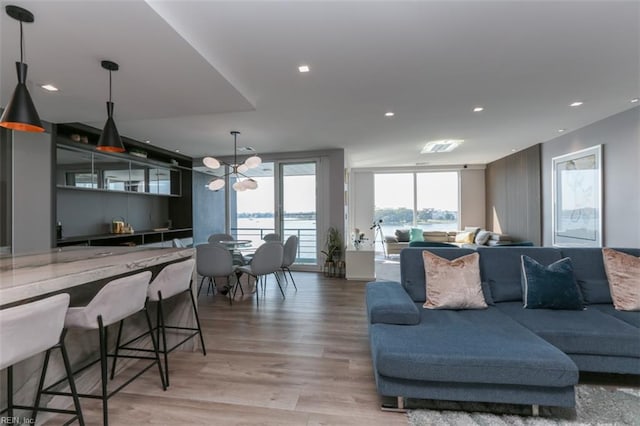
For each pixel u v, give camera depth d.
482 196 8.74
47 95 2.85
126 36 1.91
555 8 1.94
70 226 4.57
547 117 4.24
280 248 4.42
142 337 2.52
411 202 9.14
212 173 7.57
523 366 1.69
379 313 2.21
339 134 5.09
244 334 3.08
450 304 2.52
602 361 2.04
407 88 3.18
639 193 3.83
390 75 2.88
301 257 6.57
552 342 2.07
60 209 4.42
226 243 5.09
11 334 1.23
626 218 4.00
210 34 2.14
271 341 2.90
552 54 2.52
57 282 1.51
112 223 5.28
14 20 1.71
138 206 6.03
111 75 2.44
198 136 5.13
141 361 2.54
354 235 8.29
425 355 1.76
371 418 1.80
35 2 1.57
